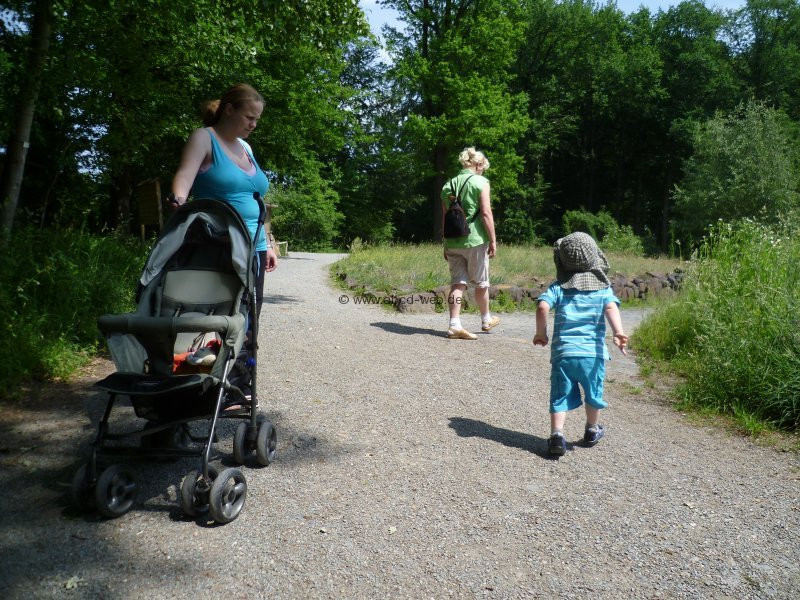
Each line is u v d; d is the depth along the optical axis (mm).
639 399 5531
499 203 46500
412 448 4273
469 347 7203
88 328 6320
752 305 5934
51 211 13328
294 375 5887
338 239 45688
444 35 31906
